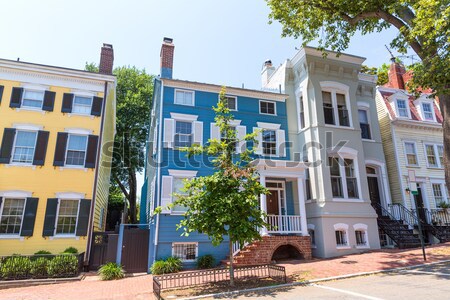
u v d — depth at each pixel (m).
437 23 9.34
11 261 11.91
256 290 8.58
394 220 17.23
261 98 18.41
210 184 9.49
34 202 14.51
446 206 19.39
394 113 20.50
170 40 18.81
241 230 8.90
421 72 11.75
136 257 14.30
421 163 20.20
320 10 14.22
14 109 15.45
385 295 7.15
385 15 13.23
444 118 12.10
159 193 14.73
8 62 15.53
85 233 14.87
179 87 16.72
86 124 16.36
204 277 10.95
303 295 7.68
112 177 29.73
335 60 18.12
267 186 16.86
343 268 11.00
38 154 15.14
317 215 15.57
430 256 11.70
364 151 18.59
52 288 10.63
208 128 16.66
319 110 17.20
